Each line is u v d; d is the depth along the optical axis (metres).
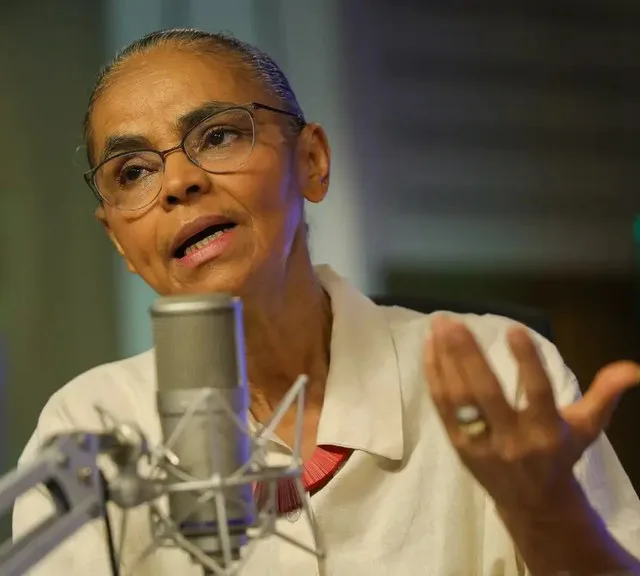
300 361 4.09
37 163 7.98
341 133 8.16
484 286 8.41
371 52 8.21
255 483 2.38
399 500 3.87
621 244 8.53
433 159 8.36
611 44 8.49
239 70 3.79
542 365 2.48
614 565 2.82
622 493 3.86
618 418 7.87
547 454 2.54
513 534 2.82
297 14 8.03
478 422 2.53
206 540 2.18
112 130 3.70
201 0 7.91
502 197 8.45
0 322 7.88
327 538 3.78
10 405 7.80
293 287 3.96
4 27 7.93
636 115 8.55
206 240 3.64
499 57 8.42
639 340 8.42
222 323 2.21
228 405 2.20
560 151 8.52
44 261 7.96
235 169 3.58
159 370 2.23
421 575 3.78
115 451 2.12
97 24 7.99
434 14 8.31
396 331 4.32
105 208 3.88
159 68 3.71
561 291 8.49
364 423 3.87
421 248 8.33
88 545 3.81
